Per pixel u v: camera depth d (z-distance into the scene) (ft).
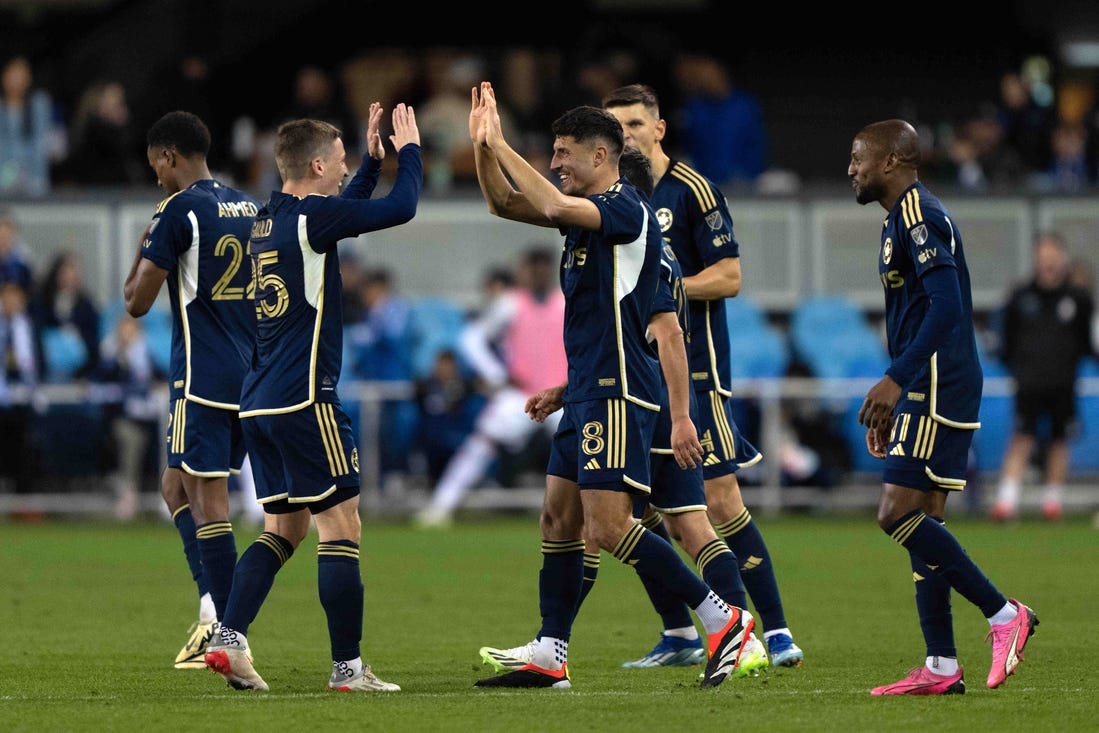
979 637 96.22
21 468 175.83
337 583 74.95
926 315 73.15
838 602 113.70
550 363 174.91
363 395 177.99
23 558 143.64
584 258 74.84
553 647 77.46
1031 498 188.85
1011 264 202.18
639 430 74.74
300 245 75.15
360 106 256.11
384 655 89.86
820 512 181.16
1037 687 76.59
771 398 180.65
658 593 85.71
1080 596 115.14
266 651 91.66
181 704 71.10
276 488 76.23
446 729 64.39
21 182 213.05
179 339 86.28
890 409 73.15
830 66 267.59
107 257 194.49
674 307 76.07
